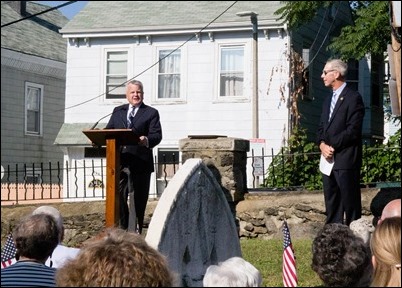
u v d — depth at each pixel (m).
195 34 20.45
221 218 6.36
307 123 19.70
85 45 21.69
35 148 23.00
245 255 8.30
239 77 20.23
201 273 5.91
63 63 24.12
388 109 24.94
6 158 21.78
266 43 19.56
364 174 11.38
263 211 10.22
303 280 6.83
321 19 18.06
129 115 8.41
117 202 7.30
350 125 7.76
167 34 20.80
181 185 5.73
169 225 5.55
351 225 6.01
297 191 10.21
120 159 8.10
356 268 4.14
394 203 5.36
